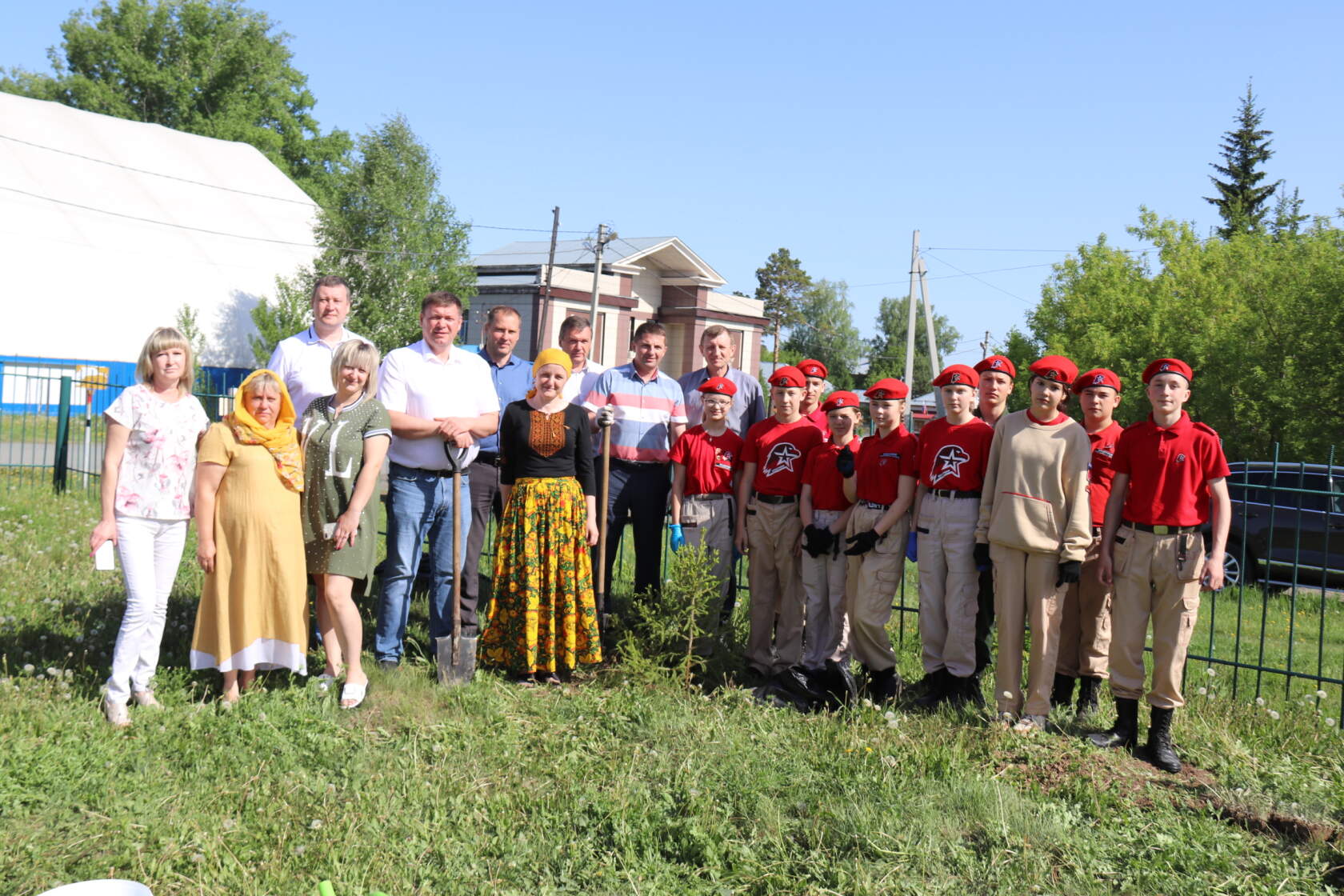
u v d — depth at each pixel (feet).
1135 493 16.46
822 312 271.49
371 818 13.03
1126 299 82.28
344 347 17.26
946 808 14.03
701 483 20.52
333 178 167.32
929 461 18.10
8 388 88.12
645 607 19.83
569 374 18.81
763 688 19.19
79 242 107.65
